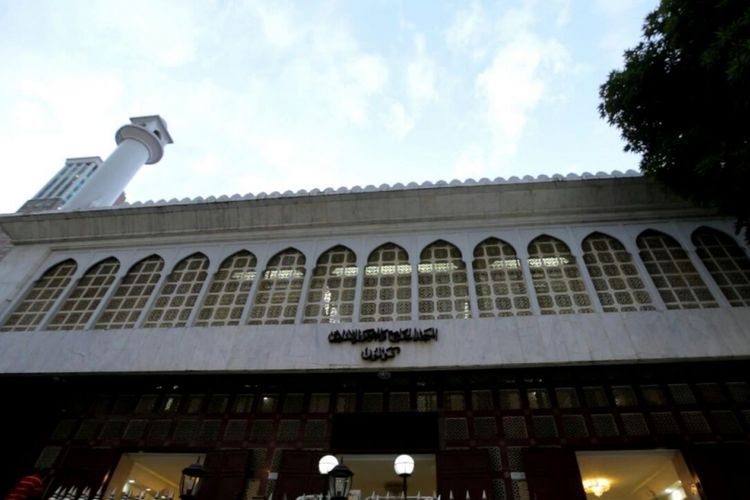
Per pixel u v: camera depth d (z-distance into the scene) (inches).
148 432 373.7
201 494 329.4
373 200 434.9
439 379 373.1
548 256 399.2
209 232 456.8
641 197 416.5
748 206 316.8
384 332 353.1
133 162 641.6
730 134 308.0
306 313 383.9
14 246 476.7
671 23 305.9
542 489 309.9
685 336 329.4
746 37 265.6
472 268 395.9
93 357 367.2
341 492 219.9
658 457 343.6
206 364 353.1
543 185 418.3
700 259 381.1
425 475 398.3
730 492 298.8
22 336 390.3
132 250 456.8
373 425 354.9
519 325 347.9
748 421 329.7
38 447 375.6
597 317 346.9
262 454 350.3
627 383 357.1
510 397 359.6
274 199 442.3
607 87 356.5
